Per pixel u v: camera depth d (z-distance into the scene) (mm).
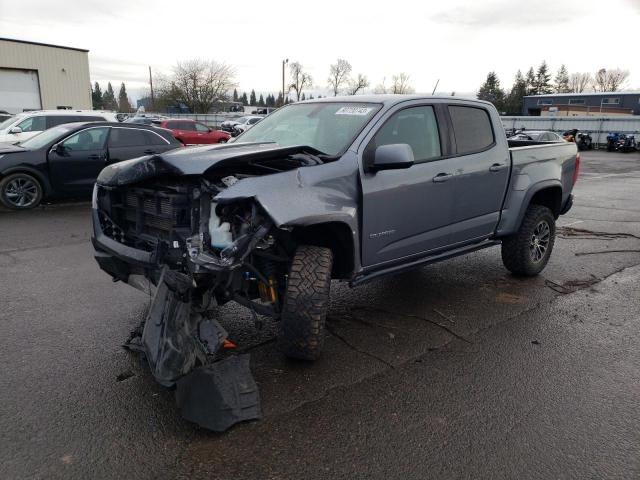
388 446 2826
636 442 2912
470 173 4750
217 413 2895
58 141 9625
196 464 2637
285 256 3609
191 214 3295
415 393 3379
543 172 5590
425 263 4617
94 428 2904
